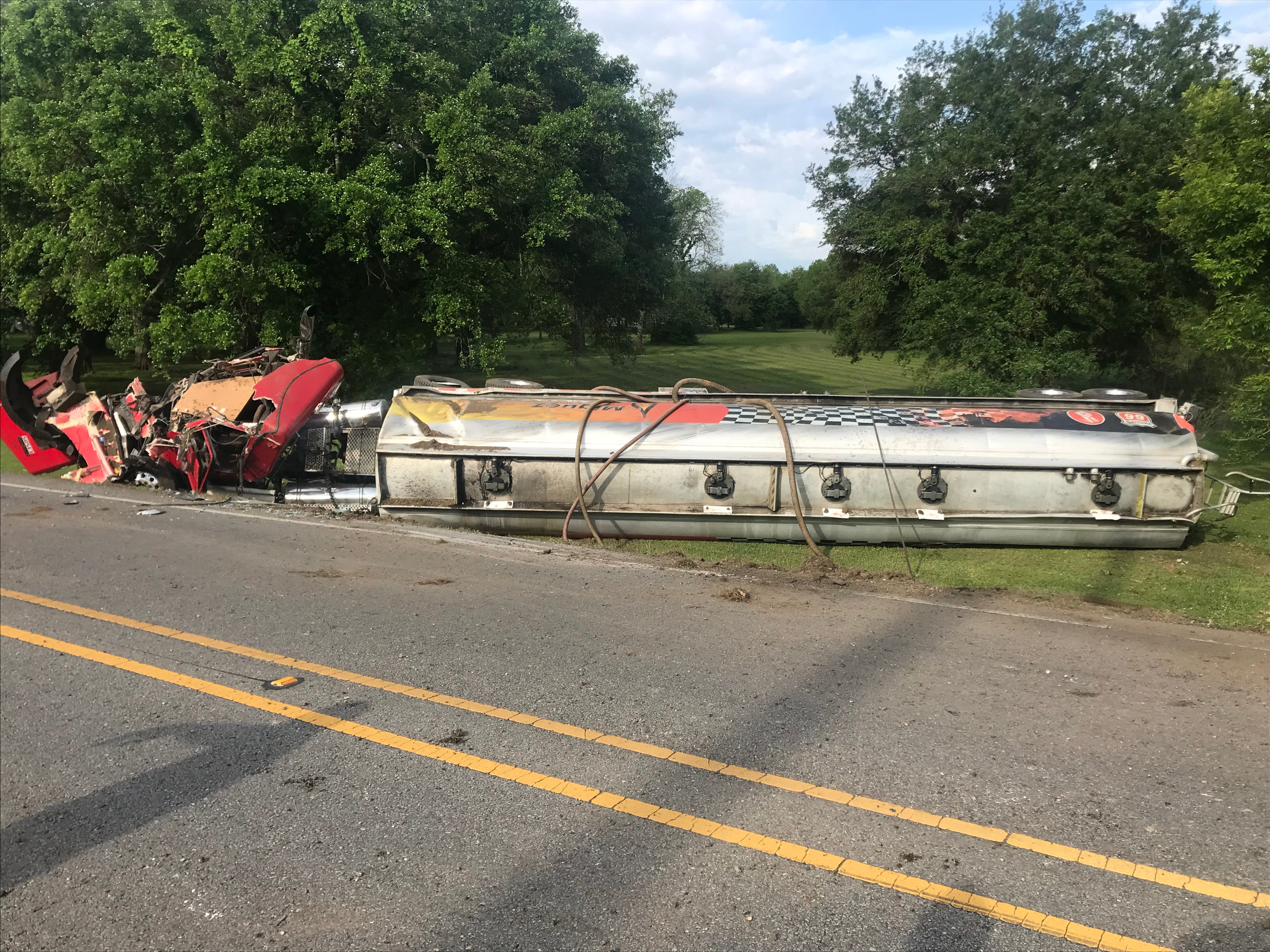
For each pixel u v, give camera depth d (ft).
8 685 16.96
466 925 9.51
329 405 36.27
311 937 9.47
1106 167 56.18
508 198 49.62
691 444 28.45
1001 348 54.13
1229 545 28.37
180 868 10.90
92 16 49.37
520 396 31.81
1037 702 15.05
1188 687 15.76
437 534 29.04
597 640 18.62
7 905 10.36
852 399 30.58
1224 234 32.27
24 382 43.45
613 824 11.44
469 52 54.34
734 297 326.44
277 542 28.19
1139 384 67.00
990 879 10.07
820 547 28.48
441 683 16.37
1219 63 59.00
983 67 60.80
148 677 17.16
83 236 47.09
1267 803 11.62
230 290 44.32
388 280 51.90
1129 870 10.21
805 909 9.60
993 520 27.53
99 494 37.06
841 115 68.23
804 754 13.20
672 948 9.00
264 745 14.05
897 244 61.31
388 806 12.09
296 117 46.14
